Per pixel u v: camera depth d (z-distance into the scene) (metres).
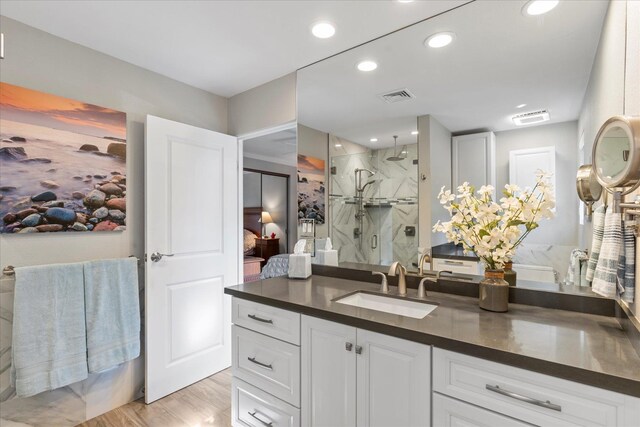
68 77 1.90
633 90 0.96
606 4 1.31
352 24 1.75
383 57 1.92
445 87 1.77
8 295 1.69
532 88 1.53
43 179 1.78
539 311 1.42
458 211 1.49
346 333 1.36
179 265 2.32
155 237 2.18
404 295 1.71
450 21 1.67
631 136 0.82
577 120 1.42
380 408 1.27
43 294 1.72
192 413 2.04
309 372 1.48
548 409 0.93
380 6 1.59
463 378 1.08
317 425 1.46
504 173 1.62
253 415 1.72
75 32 1.82
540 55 1.51
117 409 2.07
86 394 1.97
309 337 1.48
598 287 1.10
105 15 1.67
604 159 0.98
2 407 1.68
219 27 1.78
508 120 1.60
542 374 0.94
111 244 2.09
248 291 1.79
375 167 2.03
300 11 1.63
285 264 3.34
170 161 2.28
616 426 0.83
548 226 1.48
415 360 1.18
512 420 0.99
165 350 2.23
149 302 2.14
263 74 2.37
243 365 1.78
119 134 2.11
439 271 1.80
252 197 5.63
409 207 1.91
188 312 2.38
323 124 2.22
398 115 1.93
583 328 1.20
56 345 1.75
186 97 2.52
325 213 2.26
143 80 2.26
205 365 2.48
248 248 5.59
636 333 0.97
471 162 1.70
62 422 1.87
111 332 1.96
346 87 2.09
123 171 2.13
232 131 2.78
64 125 1.87
